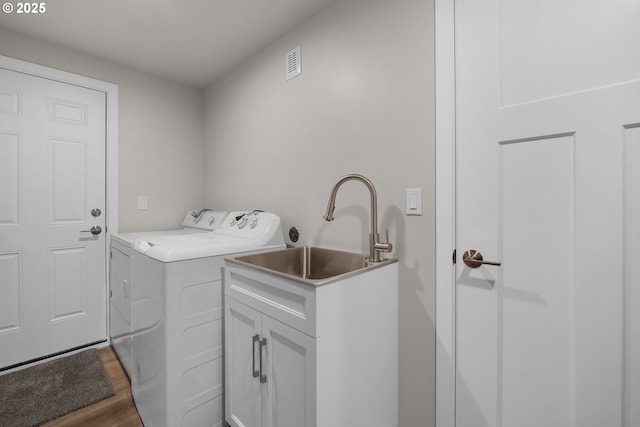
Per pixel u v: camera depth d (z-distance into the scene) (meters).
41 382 1.78
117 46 2.05
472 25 1.10
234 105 2.37
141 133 2.44
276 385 1.05
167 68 2.37
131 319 1.64
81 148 2.17
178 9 1.66
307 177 1.72
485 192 1.08
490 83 1.07
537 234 0.99
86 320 2.20
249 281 1.18
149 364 1.38
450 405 1.15
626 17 0.84
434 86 1.18
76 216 2.15
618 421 0.86
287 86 1.85
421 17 1.22
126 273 1.83
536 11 0.98
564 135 0.94
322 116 1.62
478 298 1.11
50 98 2.04
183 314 1.28
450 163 1.14
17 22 1.79
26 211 1.96
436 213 1.18
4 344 1.88
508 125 1.03
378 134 1.36
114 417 1.51
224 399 1.42
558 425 0.96
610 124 0.86
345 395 1.01
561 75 0.94
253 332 1.16
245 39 1.95
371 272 1.11
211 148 2.68
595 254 0.89
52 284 2.06
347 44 1.49
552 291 0.96
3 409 1.54
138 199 2.42
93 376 1.84
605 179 0.87
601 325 0.89
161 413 1.26
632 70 0.83
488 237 1.08
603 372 0.88
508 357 1.05
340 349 0.98
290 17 1.72
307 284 0.92
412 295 1.25
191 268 1.30
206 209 2.57
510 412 1.05
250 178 2.18
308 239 1.71
